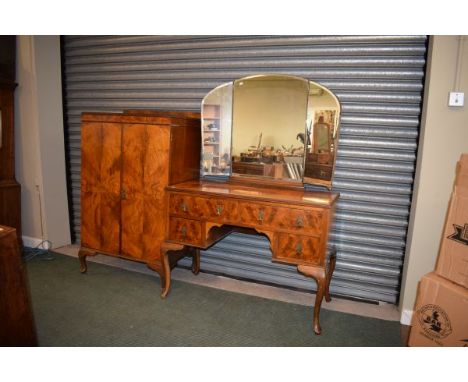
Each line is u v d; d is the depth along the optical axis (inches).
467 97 84.6
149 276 121.9
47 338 84.1
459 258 71.1
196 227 97.7
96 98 139.6
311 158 101.6
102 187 110.8
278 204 87.3
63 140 146.5
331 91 97.7
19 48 134.8
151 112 111.5
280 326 93.4
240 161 109.7
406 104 98.8
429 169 89.7
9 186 136.2
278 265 117.7
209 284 117.8
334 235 104.7
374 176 104.0
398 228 104.6
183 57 121.3
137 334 87.4
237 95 107.9
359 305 106.7
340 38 100.8
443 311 72.3
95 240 115.0
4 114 132.4
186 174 109.7
